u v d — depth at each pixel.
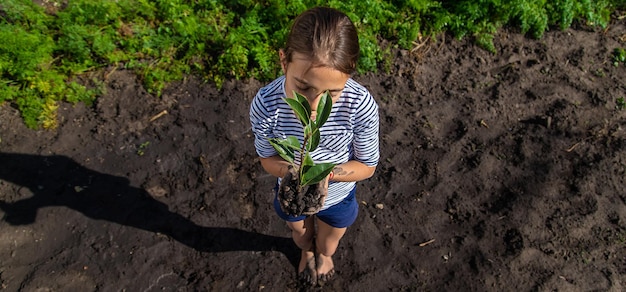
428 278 3.20
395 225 3.42
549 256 3.29
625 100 4.23
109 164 3.54
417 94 4.16
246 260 3.23
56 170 3.46
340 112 2.03
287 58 1.78
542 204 3.54
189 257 3.21
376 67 4.27
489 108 4.10
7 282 2.99
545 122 4.02
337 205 2.51
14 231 3.17
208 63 4.09
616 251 3.33
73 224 3.25
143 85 3.96
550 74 4.38
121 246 3.20
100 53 3.98
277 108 2.03
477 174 3.69
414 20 4.48
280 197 2.01
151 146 3.67
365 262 3.25
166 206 3.40
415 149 3.81
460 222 3.45
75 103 3.79
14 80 3.75
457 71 4.34
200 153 3.66
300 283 3.16
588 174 3.70
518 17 4.59
